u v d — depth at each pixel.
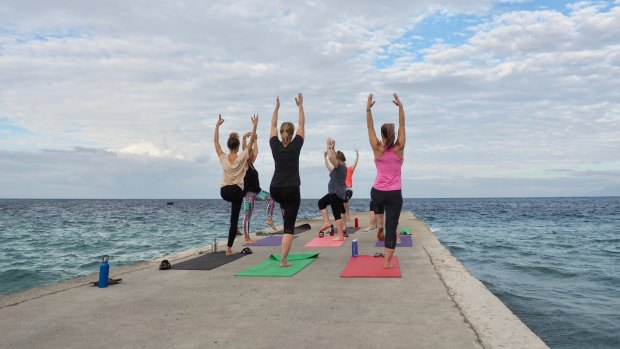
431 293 3.89
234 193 6.46
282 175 5.39
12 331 2.92
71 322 3.13
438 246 7.24
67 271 10.13
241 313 3.32
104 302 3.73
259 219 32.84
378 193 5.18
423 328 2.88
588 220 34.41
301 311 3.35
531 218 38.03
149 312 3.39
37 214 48.78
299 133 5.55
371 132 5.21
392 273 4.84
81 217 40.59
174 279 4.75
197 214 48.31
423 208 72.25
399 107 5.19
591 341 4.72
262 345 2.58
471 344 2.55
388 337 2.70
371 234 9.91
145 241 16.64
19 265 10.94
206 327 2.97
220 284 4.46
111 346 2.61
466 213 50.03
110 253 13.16
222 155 6.71
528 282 8.15
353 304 3.54
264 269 5.24
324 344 2.58
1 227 25.81
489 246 14.78
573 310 6.03
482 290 3.98
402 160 5.21
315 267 5.43
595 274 9.01
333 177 8.35
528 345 2.52
